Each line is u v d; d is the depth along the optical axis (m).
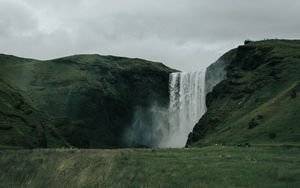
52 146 165.88
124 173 39.81
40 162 50.44
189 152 75.50
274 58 186.62
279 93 156.25
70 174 35.28
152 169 46.59
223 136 141.25
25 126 155.00
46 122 182.62
